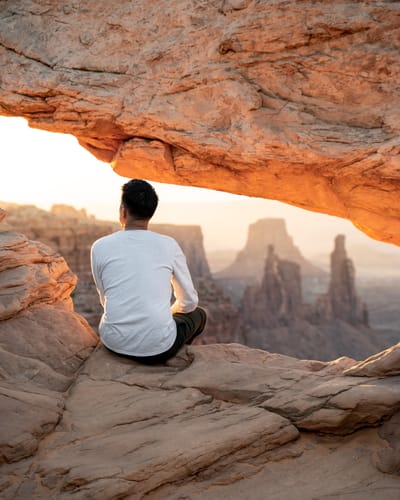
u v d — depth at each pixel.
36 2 5.21
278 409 3.54
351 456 3.31
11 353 4.12
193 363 4.14
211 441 3.19
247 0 4.69
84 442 3.25
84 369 4.14
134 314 4.10
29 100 5.20
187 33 4.89
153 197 4.31
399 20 4.50
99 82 5.06
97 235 50.78
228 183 5.35
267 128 4.77
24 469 3.01
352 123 4.73
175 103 4.96
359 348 87.25
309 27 4.61
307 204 5.45
